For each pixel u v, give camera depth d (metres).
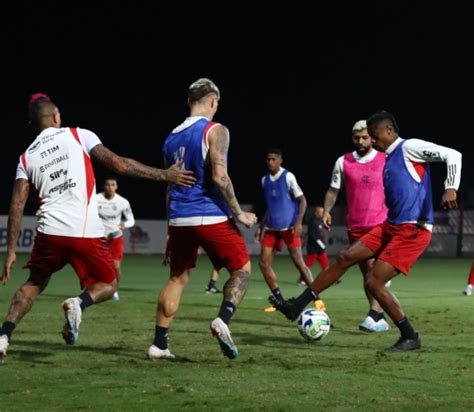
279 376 10.10
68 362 11.05
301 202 18.98
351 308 19.22
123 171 10.63
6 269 10.78
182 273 11.35
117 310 18.25
